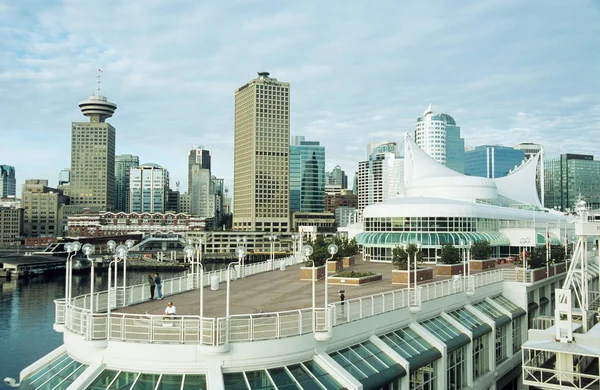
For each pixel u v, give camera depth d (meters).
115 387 28.47
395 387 36.97
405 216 93.31
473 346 49.78
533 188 157.88
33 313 139.88
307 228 117.25
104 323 32.44
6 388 48.72
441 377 42.03
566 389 39.56
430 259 88.88
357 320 37.16
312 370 31.70
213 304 43.31
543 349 40.31
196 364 29.09
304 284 58.38
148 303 43.38
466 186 115.81
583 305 49.62
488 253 82.50
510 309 60.62
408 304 43.47
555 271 74.12
